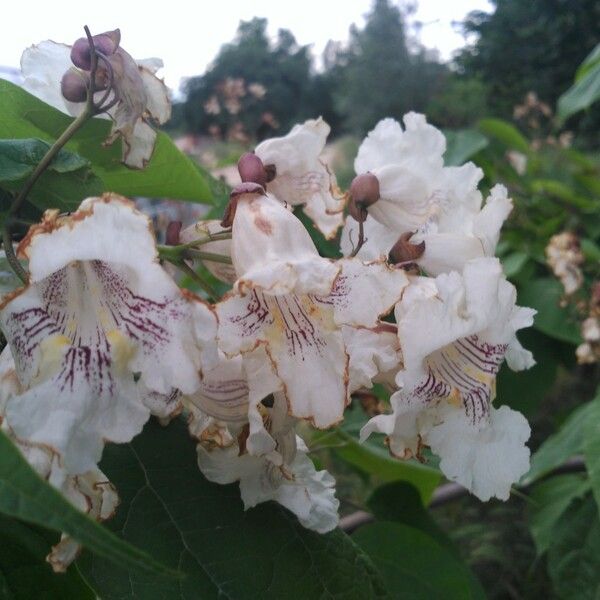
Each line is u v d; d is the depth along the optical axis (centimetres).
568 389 68
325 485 15
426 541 22
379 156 18
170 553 14
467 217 17
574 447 31
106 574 13
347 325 12
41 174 14
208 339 10
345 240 18
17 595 13
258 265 12
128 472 15
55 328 11
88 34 14
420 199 17
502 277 14
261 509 15
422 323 13
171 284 10
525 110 91
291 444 13
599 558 30
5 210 15
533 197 52
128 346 11
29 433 10
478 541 59
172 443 15
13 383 11
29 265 10
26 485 8
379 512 25
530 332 40
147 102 16
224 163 52
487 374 14
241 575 14
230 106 79
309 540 15
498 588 57
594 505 31
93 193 15
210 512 15
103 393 11
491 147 55
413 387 13
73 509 8
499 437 14
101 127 17
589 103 37
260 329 12
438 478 29
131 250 10
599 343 38
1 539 13
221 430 14
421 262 17
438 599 21
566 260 39
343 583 15
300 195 17
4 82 16
